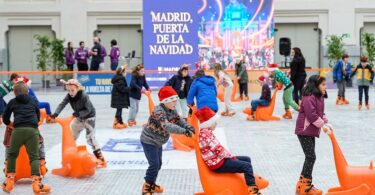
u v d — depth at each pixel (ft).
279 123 51.29
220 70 56.44
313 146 26.37
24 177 29.76
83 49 87.97
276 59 104.32
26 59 104.42
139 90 49.29
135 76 49.16
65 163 30.94
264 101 53.01
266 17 86.94
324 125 25.02
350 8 102.37
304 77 58.29
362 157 35.45
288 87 53.26
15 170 28.40
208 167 24.32
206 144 24.09
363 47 101.86
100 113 59.62
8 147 28.66
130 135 44.57
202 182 24.35
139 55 103.96
